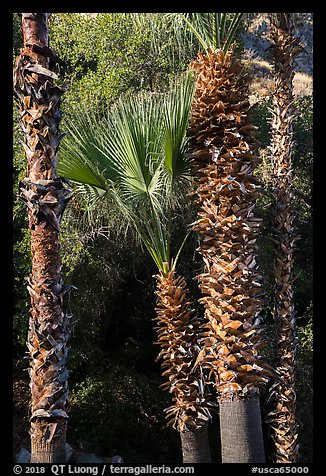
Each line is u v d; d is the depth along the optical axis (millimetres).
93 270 8961
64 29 9133
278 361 6504
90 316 9328
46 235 3562
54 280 3586
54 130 3609
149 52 8648
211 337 4672
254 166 4816
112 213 6293
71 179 5035
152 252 5688
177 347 5492
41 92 3539
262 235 9484
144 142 5059
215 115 4789
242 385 4512
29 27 3570
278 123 6387
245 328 4590
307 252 10656
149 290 10641
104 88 8398
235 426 4469
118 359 10609
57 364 3562
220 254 4707
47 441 3492
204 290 4797
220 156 4715
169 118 5070
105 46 9008
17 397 9414
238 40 9109
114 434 9500
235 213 4688
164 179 5344
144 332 11312
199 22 5027
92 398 9453
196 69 4992
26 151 3615
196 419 5469
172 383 5520
